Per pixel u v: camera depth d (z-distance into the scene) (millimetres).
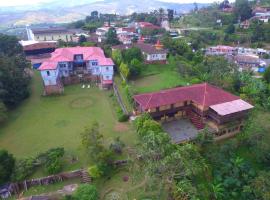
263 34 122562
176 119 53875
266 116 46062
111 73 71062
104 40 108938
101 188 38438
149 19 164875
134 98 52531
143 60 84750
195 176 40062
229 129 49750
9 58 72938
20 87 64375
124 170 41438
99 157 40094
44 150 45500
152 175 35281
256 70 90562
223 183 39750
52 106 62594
